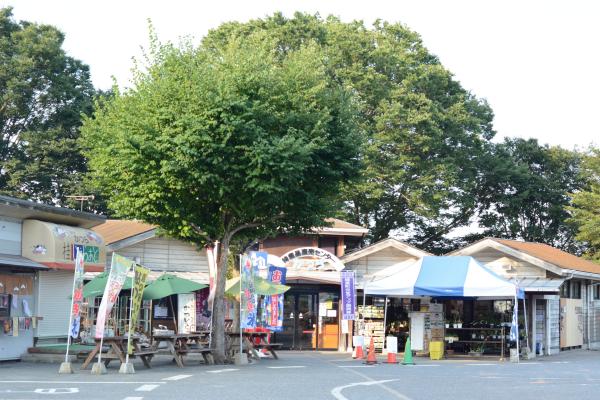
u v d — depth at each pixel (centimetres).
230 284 3033
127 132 2384
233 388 1692
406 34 5112
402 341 3653
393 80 4916
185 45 2553
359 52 4741
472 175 5206
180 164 2344
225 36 4953
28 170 4538
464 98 5212
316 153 2555
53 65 4647
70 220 2908
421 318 3400
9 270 2627
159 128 2414
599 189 5441
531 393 1692
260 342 2998
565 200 5806
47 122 4756
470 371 2392
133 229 3769
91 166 2784
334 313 3775
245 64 2431
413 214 5241
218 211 2675
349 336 3722
